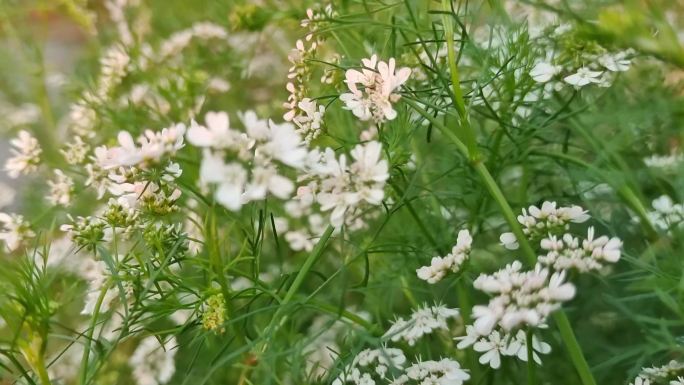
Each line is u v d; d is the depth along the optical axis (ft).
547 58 0.95
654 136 0.94
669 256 0.84
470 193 0.93
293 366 0.79
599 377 0.89
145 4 1.39
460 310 0.91
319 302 0.82
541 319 0.68
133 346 1.02
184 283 0.85
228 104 1.27
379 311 0.95
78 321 1.02
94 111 1.20
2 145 1.44
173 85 1.18
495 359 0.78
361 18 1.03
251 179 0.67
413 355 0.90
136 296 0.83
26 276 0.79
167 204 0.79
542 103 0.93
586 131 0.91
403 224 0.99
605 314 0.91
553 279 0.68
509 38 0.91
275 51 1.32
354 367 0.85
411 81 0.93
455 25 0.93
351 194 0.71
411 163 0.98
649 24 0.83
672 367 0.81
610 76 0.89
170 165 0.78
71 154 1.11
